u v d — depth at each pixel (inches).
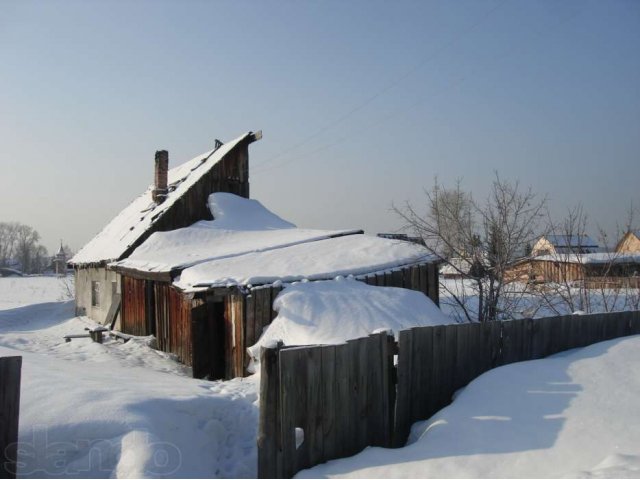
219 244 604.7
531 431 159.2
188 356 428.8
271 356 160.4
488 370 232.8
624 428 155.6
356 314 335.9
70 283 1610.5
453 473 140.5
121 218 957.8
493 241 478.9
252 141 802.8
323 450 166.6
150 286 543.2
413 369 200.1
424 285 447.2
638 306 498.3
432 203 508.4
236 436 216.2
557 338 271.3
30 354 341.4
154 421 180.2
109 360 421.7
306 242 515.5
